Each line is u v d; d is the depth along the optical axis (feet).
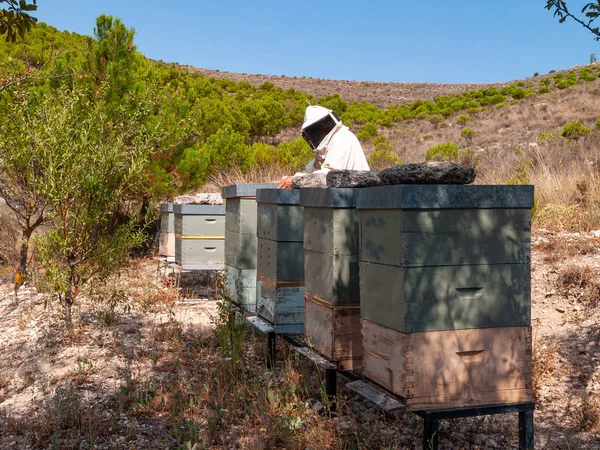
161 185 29.96
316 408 11.51
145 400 12.32
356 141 15.08
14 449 10.41
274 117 91.56
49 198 17.02
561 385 12.90
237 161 40.70
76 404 11.93
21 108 18.03
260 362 14.70
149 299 21.70
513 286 9.14
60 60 26.37
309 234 11.80
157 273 27.22
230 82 179.73
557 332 15.71
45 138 17.10
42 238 17.75
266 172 40.98
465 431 10.84
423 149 79.20
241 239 16.01
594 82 119.14
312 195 11.47
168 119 31.27
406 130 109.60
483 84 254.27
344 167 14.65
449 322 8.79
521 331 9.20
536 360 13.51
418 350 8.64
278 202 13.24
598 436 10.66
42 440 10.71
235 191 16.11
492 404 9.02
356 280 10.85
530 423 9.20
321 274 11.28
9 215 30.42
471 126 96.48
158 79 33.14
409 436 10.57
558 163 37.63
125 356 15.28
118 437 10.80
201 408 11.98
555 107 94.68
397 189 8.54
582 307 16.55
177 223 24.44
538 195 29.73
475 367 8.95
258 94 164.76
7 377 14.25
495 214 9.01
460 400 8.86
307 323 12.08
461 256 8.82
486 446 10.28
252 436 10.65
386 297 9.11
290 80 252.62
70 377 13.88
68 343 16.38
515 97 128.16
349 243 10.78
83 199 17.16
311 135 15.10
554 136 64.80
